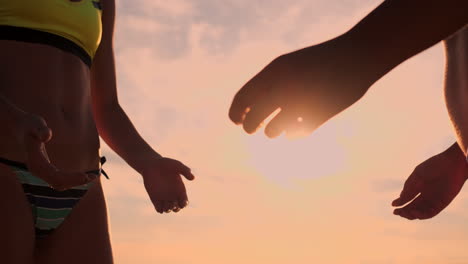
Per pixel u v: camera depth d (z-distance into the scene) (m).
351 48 0.72
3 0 2.08
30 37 2.05
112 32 2.58
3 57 2.00
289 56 0.74
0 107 1.57
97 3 2.37
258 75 0.74
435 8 0.70
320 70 0.73
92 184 2.20
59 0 2.13
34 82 2.01
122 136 2.52
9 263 1.85
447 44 1.42
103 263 2.17
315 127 0.76
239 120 0.76
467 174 2.05
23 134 1.42
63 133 2.04
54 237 2.06
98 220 2.20
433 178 2.07
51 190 1.98
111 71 2.57
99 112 2.55
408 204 2.11
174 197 2.40
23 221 1.90
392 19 0.71
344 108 0.75
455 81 1.39
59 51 2.12
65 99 2.10
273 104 0.74
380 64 0.73
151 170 2.40
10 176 1.88
